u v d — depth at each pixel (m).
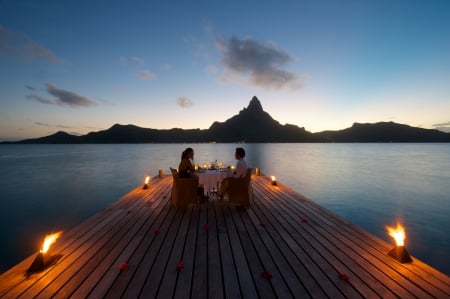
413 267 3.08
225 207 6.00
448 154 71.62
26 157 66.75
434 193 18.03
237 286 2.70
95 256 3.41
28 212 13.93
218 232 4.34
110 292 2.57
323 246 3.74
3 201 16.41
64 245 3.78
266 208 5.93
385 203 15.27
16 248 9.56
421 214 13.05
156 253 3.51
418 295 2.51
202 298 2.51
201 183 7.02
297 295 2.53
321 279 2.81
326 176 26.36
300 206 6.11
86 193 18.84
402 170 32.00
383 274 2.92
